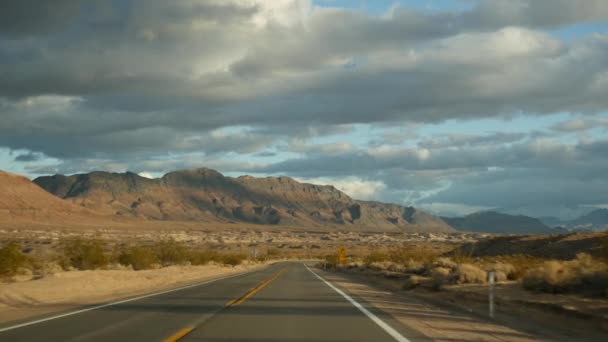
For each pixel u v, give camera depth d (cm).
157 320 1642
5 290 2477
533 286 2492
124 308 2019
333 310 1983
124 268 5953
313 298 2539
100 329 1445
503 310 2017
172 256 7938
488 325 1639
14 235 15650
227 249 18538
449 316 1878
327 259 9556
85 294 2805
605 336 1438
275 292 2906
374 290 3297
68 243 5594
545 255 5566
